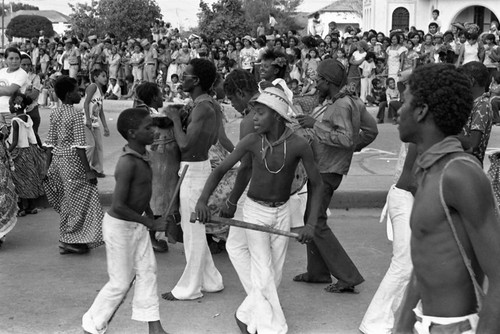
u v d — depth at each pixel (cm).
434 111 252
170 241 574
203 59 512
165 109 523
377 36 1942
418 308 267
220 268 610
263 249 438
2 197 657
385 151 1159
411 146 430
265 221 434
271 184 430
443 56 1470
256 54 1906
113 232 435
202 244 522
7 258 637
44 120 1552
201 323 484
